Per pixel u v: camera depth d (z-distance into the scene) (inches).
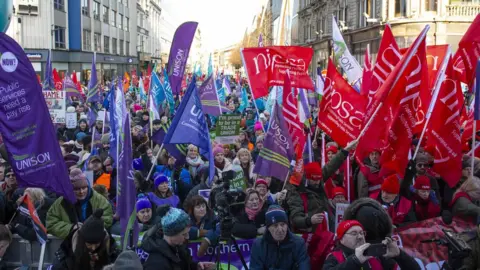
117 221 264.8
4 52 230.8
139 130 503.2
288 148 295.4
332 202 279.1
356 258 152.6
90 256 187.2
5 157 374.0
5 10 318.3
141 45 3405.5
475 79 322.3
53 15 1726.1
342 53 504.4
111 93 409.1
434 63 430.6
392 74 280.8
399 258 162.4
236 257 255.9
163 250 183.5
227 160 373.4
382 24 1461.6
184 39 529.0
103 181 356.8
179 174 370.6
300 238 214.5
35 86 235.0
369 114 287.4
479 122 381.1
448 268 198.7
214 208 261.0
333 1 2053.4
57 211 242.5
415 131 365.1
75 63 1937.7
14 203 291.6
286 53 404.8
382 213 163.9
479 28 342.3
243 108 863.1
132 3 3036.4
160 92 691.4
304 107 501.4
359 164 316.5
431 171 325.7
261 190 273.7
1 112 231.5
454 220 256.8
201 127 307.1
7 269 251.8
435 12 1371.8
